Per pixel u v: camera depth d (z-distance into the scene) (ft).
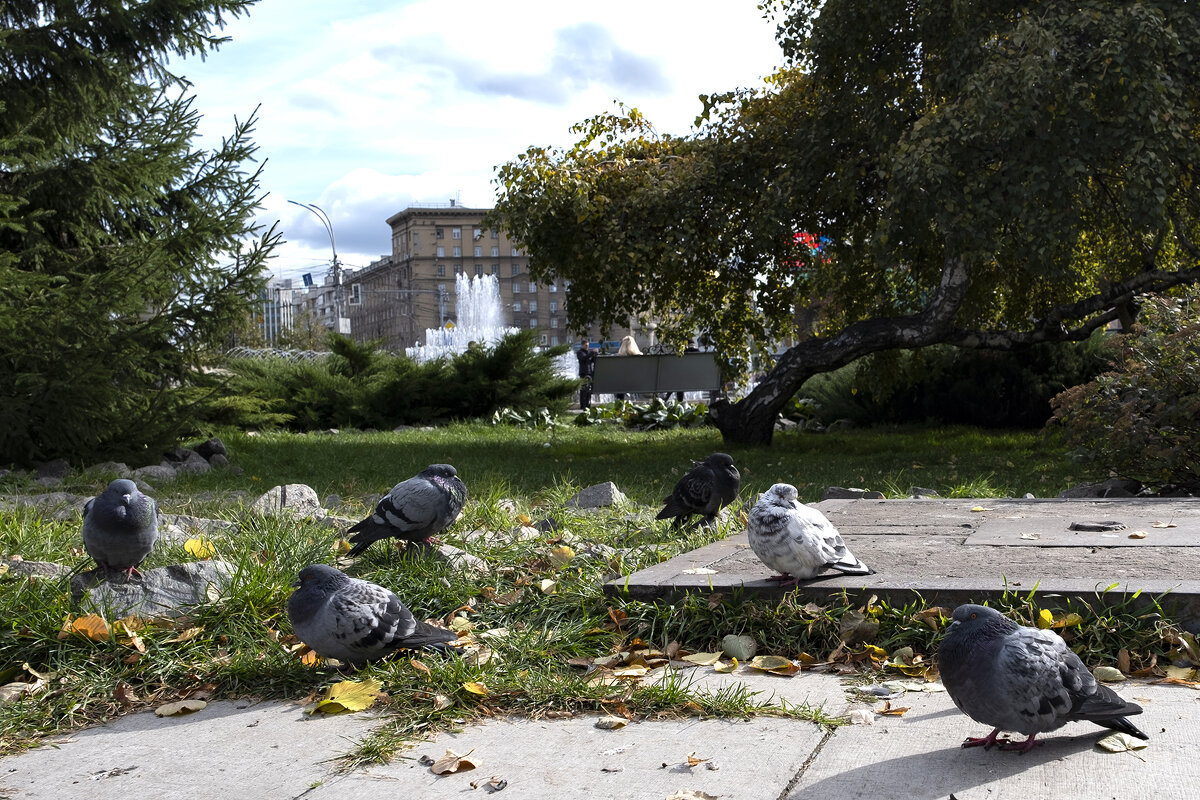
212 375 44.01
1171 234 44.39
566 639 14.02
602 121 47.73
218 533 20.61
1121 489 26.66
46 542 19.36
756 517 14.30
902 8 37.91
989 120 34.17
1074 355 56.75
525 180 45.70
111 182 39.47
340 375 75.61
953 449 45.39
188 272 37.76
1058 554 15.72
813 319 68.64
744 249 48.01
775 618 13.82
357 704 11.71
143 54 41.11
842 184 41.70
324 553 17.62
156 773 9.96
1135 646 12.26
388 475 36.40
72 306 33.99
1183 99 36.47
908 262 44.62
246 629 14.11
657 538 20.72
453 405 76.64
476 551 18.56
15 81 38.11
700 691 11.82
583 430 67.51
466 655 13.15
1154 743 9.56
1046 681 9.00
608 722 10.96
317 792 9.31
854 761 9.55
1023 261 40.63
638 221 45.42
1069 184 33.86
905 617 13.42
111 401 35.83
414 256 446.19
